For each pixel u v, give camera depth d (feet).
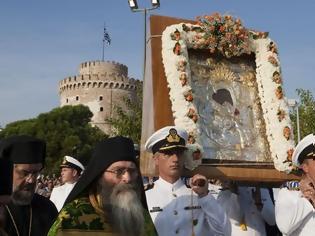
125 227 11.57
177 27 19.25
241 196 21.40
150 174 18.83
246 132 19.75
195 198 16.96
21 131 176.14
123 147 12.03
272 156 19.30
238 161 19.16
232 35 19.83
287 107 19.90
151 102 19.07
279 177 18.90
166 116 18.52
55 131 173.06
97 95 238.89
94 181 12.19
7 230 14.03
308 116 88.99
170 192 16.90
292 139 19.31
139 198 12.25
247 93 20.35
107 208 11.84
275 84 19.98
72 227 11.47
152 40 19.38
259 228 21.06
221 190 21.21
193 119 18.15
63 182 30.37
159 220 16.40
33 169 13.87
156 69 19.04
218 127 19.35
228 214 20.71
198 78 19.58
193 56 19.79
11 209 14.39
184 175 18.13
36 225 14.88
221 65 20.24
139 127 77.15
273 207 21.53
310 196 15.28
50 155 169.37
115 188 11.77
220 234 16.81
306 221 15.92
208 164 18.40
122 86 241.76
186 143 17.17
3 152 13.71
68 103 245.45
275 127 19.40
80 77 242.17
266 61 20.30
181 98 18.30
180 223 16.47
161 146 16.60
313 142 15.21
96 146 12.40
